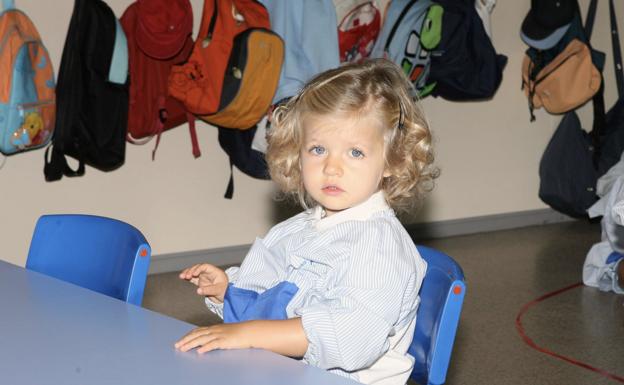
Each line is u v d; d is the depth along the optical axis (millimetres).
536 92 4992
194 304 3471
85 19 3354
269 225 4172
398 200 1426
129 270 1509
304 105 1355
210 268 1467
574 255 4516
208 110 3605
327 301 1259
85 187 3605
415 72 4188
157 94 3594
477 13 4422
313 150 1337
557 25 4805
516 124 5066
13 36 3156
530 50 4945
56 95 3385
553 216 5328
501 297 3699
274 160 1478
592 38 5285
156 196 3818
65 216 1675
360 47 4020
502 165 5062
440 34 4223
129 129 3586
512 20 4918
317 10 3752
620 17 5395
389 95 1347
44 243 1667
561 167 5133
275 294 1354
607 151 5121
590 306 3590
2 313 1166
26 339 1056
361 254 1272
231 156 3951
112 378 926
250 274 1458
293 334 1146
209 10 3588
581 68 4883
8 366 962
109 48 3387
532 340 3129
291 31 3719
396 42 4098
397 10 4109
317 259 1322
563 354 2982
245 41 3566
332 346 1165
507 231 5086
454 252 4527
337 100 1312
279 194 4145
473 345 3059
